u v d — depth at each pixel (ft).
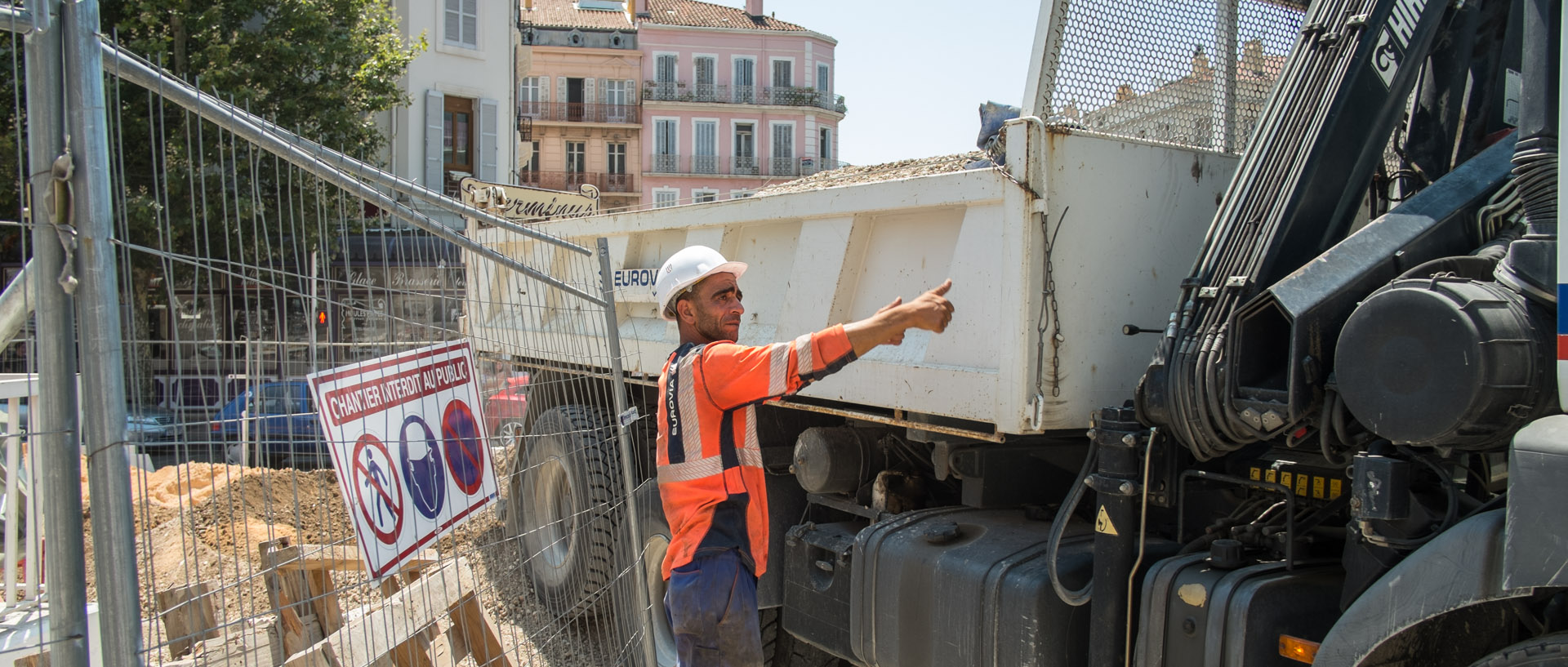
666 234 16.34
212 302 6.76
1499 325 6.91
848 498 13.80
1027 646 9.93
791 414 15.01
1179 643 8.84
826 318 12.85
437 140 87.40
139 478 6.18
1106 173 10.64
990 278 10.57
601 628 16.16
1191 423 9.00
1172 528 10.29
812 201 13.01
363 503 8.21
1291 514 8.70
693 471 9.14
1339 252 8.54
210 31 49.21
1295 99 9.69
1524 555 6.50
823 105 179.22
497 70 91.66
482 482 10.30
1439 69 10.78
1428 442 7.19
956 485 13.50
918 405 11.55
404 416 8.92
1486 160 9.00
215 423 6.84
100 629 5.71
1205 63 11.83
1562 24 6.94
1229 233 9.32
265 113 50.44
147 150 31.14
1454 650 7.79
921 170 14.80
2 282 12.96
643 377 16.97
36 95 5.53
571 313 17.11
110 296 5.70
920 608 11.13
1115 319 10.74
